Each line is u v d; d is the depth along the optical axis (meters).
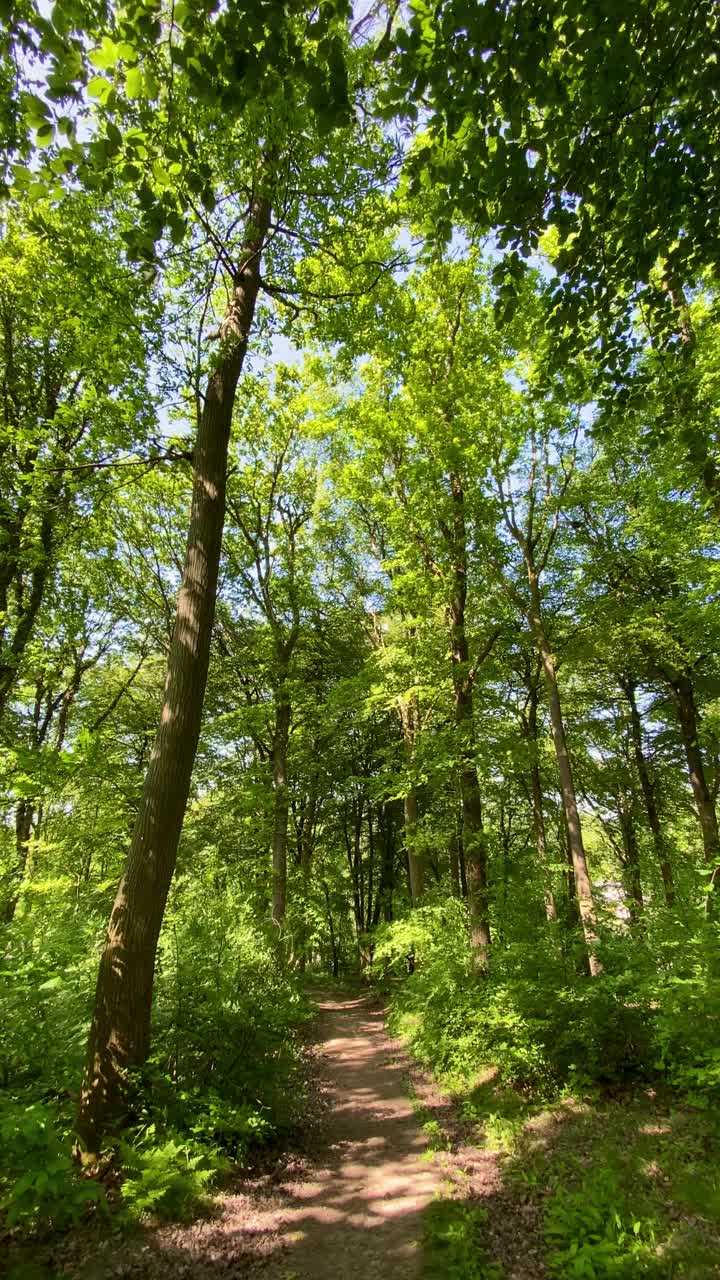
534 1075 6.97
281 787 14.91
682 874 7.73
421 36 2.97
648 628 13.08
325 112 2.94
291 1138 6.26
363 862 29.03
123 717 19.62
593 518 15.14
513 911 9.77
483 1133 6.30
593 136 3.61
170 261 7.45
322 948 30.34
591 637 13.62
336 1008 17.41
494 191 3.70
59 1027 5.41
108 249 7.21
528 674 15.48
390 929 13.02
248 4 2.49
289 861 21.05
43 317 9.86
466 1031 8.39
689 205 4.00
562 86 3.24
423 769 10.88
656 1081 6.20
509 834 21.08
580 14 2.92
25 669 13.16
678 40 3.22
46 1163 3.59
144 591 16.30
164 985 6.31
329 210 7.23
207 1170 4.68
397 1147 6.34
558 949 7.89
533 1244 4.09
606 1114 5.77
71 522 11.28
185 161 3.53
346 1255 4.19
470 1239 4.20
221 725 15.05
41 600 13.58
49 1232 3.90
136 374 7.84
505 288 4.18
